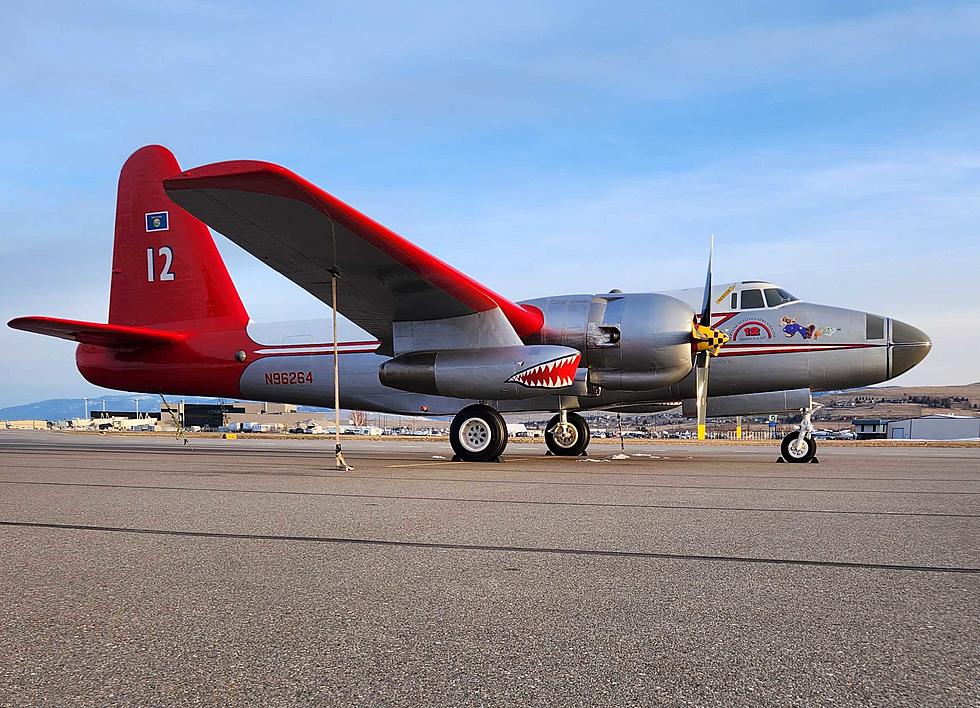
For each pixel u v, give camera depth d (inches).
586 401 551.8
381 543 175.6
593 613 115.3
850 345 534.6
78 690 83.3
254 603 121.1
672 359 492.4
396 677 87.7
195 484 321.7
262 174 353.7
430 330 491.5
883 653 96.0
